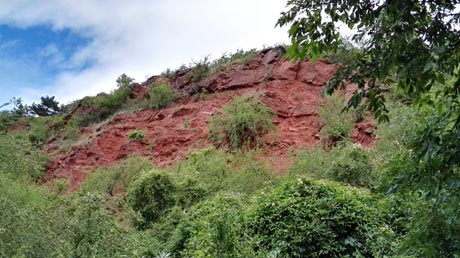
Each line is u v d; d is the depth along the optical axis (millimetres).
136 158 14773
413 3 2039
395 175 2449
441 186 2168
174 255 7703
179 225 8250
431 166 2182
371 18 2234
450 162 2115
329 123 12758
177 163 13727
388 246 6066
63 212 5043
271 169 11945
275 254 6141
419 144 2268
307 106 14539
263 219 6914
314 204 6871
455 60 2076
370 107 2455
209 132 14594
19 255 4293
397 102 9391
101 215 5031
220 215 5312
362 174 9445
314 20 2463
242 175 11586
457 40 2021
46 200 8562
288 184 7488
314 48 2543
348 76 2375
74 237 4805
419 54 2072
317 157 11180
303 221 6688
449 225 2197
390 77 2713
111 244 4848
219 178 11727
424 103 2527
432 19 2047
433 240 2234
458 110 2242
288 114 14625
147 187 10562
